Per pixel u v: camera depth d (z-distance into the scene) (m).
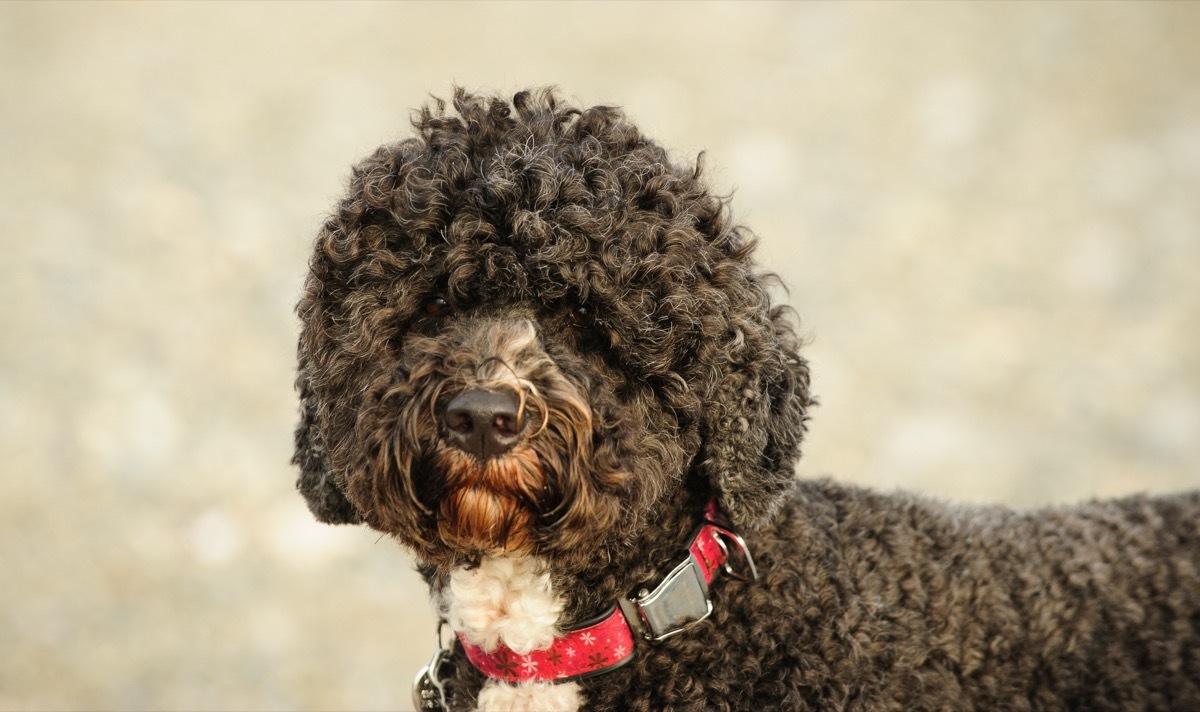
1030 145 19.12
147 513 11.16
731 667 4.83
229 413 12.82
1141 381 13.38
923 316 14.82
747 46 22.42
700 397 4.85
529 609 4.83
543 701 4.88
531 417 4.36
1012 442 12.24
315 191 17.88
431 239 4.71
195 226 16.92
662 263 4.68
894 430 12.45
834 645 4.88
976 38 22.59
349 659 9.23
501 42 22.75
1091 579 5.31
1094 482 11.48
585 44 22.67
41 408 12.66
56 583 10.05
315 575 10.37
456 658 5.23
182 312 14.84
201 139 19.56
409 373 4.49
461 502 4.41
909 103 20.38
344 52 22.73
